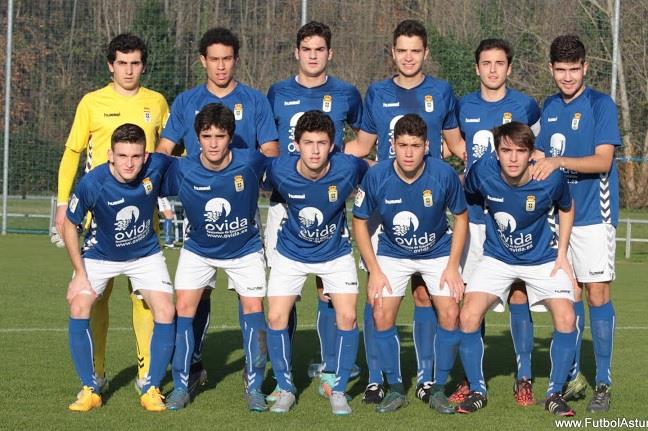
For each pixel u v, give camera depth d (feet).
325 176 21.99
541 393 24.59
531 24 63.16
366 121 25.55
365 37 63.98
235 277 23.00
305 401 23.35
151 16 66.69
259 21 65.46
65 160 24.82
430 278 22.94
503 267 22.56
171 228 62.64
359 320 36.86
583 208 23.17
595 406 22.38
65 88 67.77
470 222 24.53
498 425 20.93
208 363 27.86
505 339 32.48
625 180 69.67
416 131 21.30
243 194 22.25
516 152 21.15
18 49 67.36
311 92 25.84
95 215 21.91
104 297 23.77
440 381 22.62
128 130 21.13
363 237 22.80
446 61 63.00
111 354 28.45
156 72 66.74
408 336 32.89
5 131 66.64
